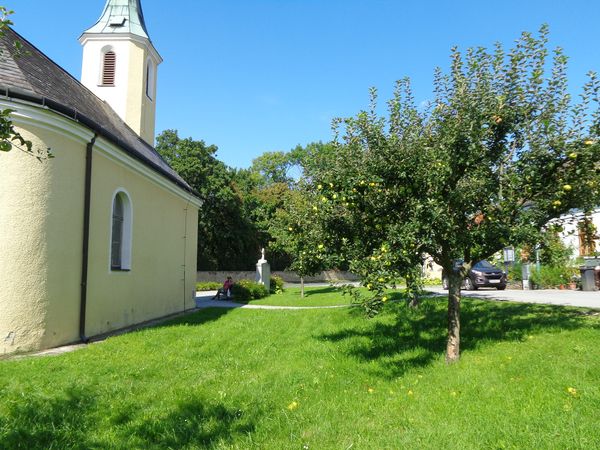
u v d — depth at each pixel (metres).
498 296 15.35
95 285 10.66
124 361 7.47
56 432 4.36
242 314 15.07
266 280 27.91
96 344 9.05
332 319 11.91
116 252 12.41
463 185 6.28
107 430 4.50
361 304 5.84
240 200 42.84
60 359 7.53
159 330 10.93
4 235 8.59
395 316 11.11
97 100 15.99
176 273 17.03
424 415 4.66
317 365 7.24
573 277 20.23
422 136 6.49
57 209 9.38
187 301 18.31
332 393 5.73
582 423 4.08
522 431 4.01
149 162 13.47
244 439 4.27
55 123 9.20
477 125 5.91
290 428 4.48
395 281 5.71
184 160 39.09
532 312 10.14
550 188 6.30
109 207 11.43
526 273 21.19
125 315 12.38
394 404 5.12
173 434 4.41
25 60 10.47
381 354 7.83
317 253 7.90
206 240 41.84
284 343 9.23
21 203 8.77
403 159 6.12
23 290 8.69
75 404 5.18
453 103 6.20
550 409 4.50
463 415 4.55
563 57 6.11
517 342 7.48
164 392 5.79
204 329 11.42
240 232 42.31
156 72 20.30
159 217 15.23
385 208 6.25
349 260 6.41
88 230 10.27
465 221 6.37
